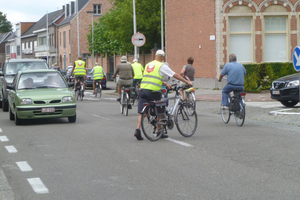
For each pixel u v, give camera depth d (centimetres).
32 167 753
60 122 1390
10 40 11175
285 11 2642
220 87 2666
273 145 922
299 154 825
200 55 2844
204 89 2770
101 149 906
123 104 1606
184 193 575
